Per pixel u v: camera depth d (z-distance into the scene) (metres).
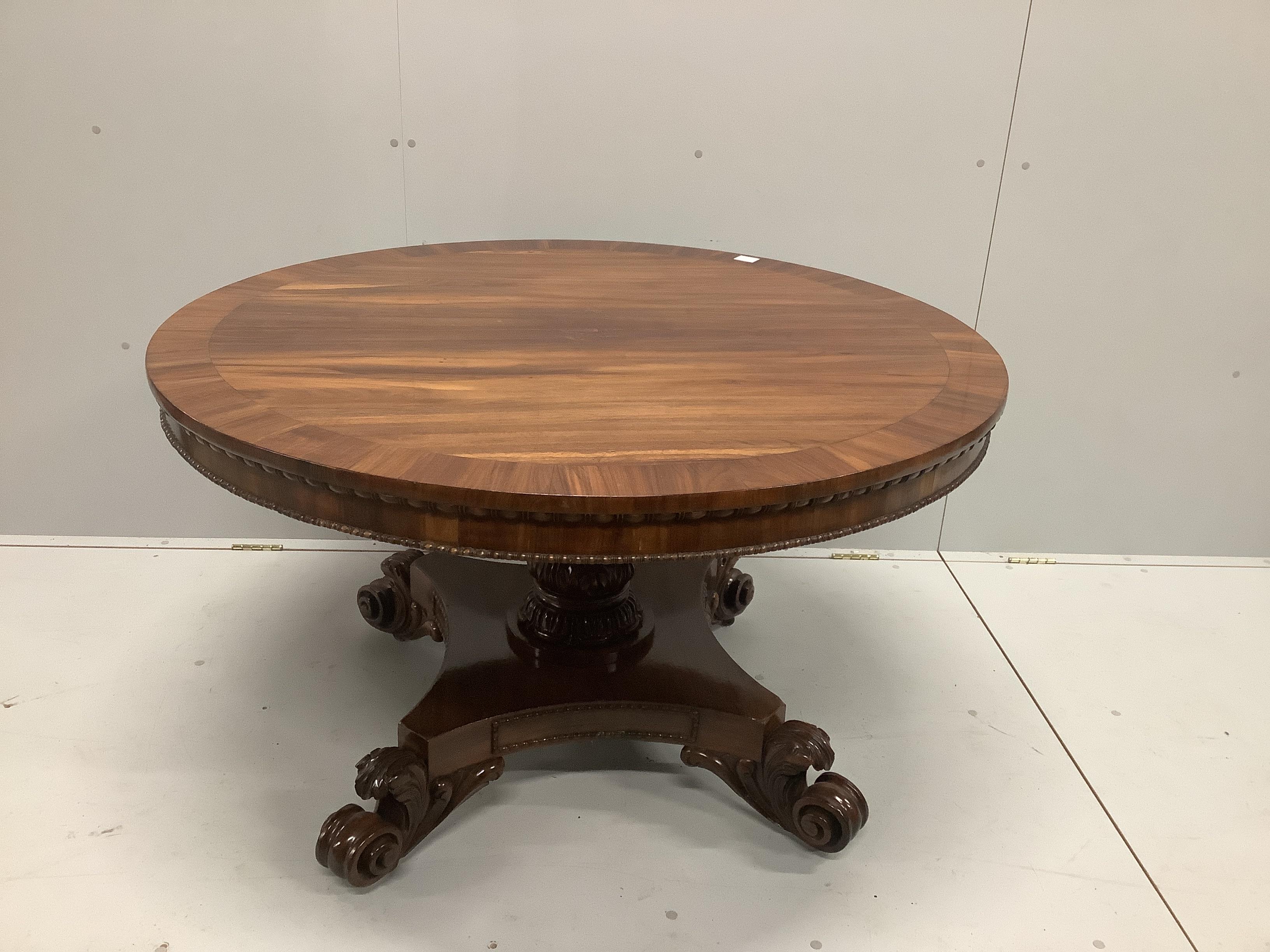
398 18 1.85
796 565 2.28
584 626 1.60
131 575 2.08
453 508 0.91
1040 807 1.54
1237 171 2.03
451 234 2.04
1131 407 2.24
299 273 1.64
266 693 1.73
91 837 1.39
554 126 1.95
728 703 1.47
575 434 1.01
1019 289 2.13
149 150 1.92
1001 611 2.12
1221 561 2.38
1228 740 1.72
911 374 1.25
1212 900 1.37
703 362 1.27
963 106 1.96
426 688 1.77
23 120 1.87
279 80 1.88
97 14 1.81
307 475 0.93
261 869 1.36
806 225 2.06
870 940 1.29
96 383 2.10
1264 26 1.91
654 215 2.05
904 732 1.71
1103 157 2.01
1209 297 2.14
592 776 1.59
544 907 1.32
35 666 1.76
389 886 1.34
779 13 1.88
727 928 1.30
